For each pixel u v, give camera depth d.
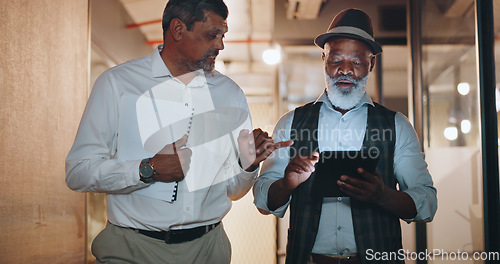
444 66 3.27
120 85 1.79
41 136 2.72
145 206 1.75
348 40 2.02
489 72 2.44
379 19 5.18
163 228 1.74
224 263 1.89
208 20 1.77
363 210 1.95
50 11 2.84
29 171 2.54
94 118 1.76
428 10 3.64
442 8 3.29
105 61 4.96
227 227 3.56
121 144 1.80
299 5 5.09
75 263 3.36
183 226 1.77
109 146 1.82
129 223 1.75
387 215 1.99
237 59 8.63
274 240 3.53
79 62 3.42
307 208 2.00
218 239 1.88
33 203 2.59
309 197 2.01
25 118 2.49
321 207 1.99
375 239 1.93
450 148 3.16
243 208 3.55
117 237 1.76
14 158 2.36
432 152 3.56
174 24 1.79
